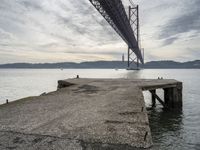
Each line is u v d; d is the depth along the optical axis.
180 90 20.81
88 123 6.33
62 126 6.03
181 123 16.77
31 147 4.54
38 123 6.31
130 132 5.52
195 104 27.02
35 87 56.50
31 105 9.12
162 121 17.41
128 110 8.05
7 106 8.94
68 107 8.66
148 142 4.86
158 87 18.52
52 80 86.75
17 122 6.42
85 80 24.25
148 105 25.17
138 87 16.23
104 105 9.05
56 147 4.56
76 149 4.46
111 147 4.59
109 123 6.34
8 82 75.12
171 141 12.45
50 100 10.41
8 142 4.83
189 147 11.51
